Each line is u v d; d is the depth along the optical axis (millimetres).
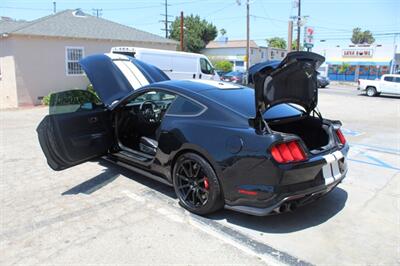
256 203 3326
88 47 17562
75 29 17656
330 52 46531
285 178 3201
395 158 6441
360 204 4230
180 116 3988
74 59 17078
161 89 4312
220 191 3582
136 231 3477
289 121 3998
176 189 4027
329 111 14070
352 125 10391
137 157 4574
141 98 5453
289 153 3229
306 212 3977
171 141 3955
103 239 3318
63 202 4164
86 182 4832
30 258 3014
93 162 5723
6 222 3650
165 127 4062
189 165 3850
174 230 3506
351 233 3525
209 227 3582
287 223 3705
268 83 3350
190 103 3969
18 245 3217
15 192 4477
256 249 3197
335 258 3088
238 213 3887
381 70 43125
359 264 3010
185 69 15430
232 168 3418
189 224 3637
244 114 3582
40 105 15703
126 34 19938
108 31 19234
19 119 10727
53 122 4215
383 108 15438
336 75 46500
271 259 3045
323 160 3467
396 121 11352
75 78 17219
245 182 3361
